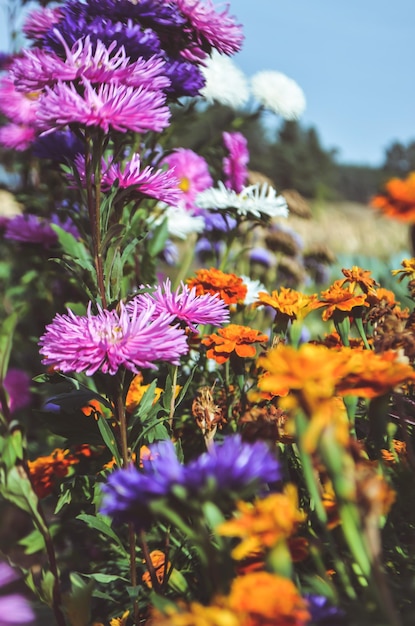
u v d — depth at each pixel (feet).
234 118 3.63
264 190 3.12
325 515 1.34
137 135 2.70
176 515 1.25
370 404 1.50
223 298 2.45
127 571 2.16
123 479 1.27
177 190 2.03
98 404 2.38
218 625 1.11
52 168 2.67
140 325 1.69
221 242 3.77
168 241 3.59
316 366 1.19
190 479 1.22
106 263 1.98
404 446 1.81
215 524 1.22
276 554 1.18
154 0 2.28
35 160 3.82
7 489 1.63
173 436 2.19
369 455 1.80
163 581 1.86
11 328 1.61
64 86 1.76
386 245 9.93
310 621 1.25
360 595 1.48
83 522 2.33
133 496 1.27
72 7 2.30
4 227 4.10
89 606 1.65
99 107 1.75
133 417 1.92
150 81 1.83
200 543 1.26
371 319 1.96
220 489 1.24
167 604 1.29
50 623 1.87
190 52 2.48
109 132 1.87
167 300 1.91
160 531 2.26
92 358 1.65
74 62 1.83
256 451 1.27
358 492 1.16
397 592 1.51
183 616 1.14
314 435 1.16
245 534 1.19
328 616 1.28
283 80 3.67
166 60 2.32
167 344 1.66
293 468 1.81
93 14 2.29
